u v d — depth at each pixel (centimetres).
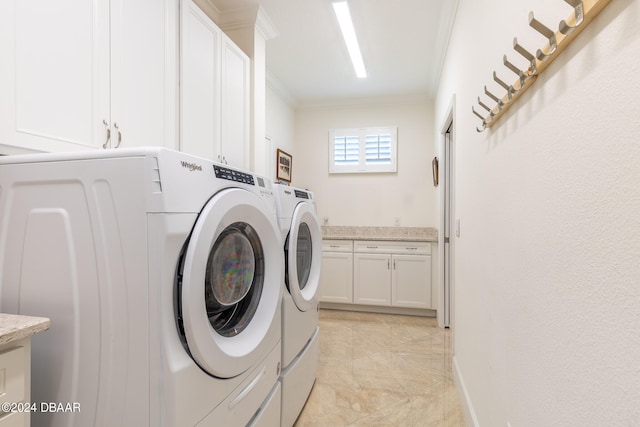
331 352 259
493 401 124
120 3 139
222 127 212
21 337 71
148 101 154
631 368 50
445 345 273
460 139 197
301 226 190
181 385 82
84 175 85
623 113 52
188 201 87
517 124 100
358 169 418
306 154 436
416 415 177
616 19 54
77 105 120
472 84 163
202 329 88
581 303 64
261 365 127
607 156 56
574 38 67
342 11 234
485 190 137
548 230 78
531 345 88
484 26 139
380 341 282
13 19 100
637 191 49
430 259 347
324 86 369
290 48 286
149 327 80
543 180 81
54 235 87
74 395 86
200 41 191
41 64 108
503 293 112
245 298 131
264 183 140
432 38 268
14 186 91
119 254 82
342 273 371
